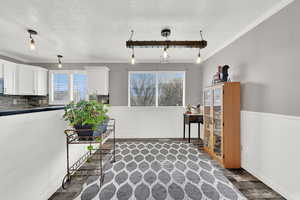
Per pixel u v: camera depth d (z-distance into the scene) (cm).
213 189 184
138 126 436
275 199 169
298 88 159
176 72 437
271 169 189
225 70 270
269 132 193
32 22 214
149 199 166
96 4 173
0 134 112
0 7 177
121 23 217
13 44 303
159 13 193
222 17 203
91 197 169
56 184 182
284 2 170
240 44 253
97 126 184
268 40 195
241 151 245
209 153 299
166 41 245
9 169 120
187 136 436
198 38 272
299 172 156
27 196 138
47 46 314
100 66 419
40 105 429
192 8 182
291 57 166
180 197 169
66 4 172
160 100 444
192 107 406
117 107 434
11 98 377
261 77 208
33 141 146
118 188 185
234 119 247
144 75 442
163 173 221
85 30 240
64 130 200
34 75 390
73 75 438
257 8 183
